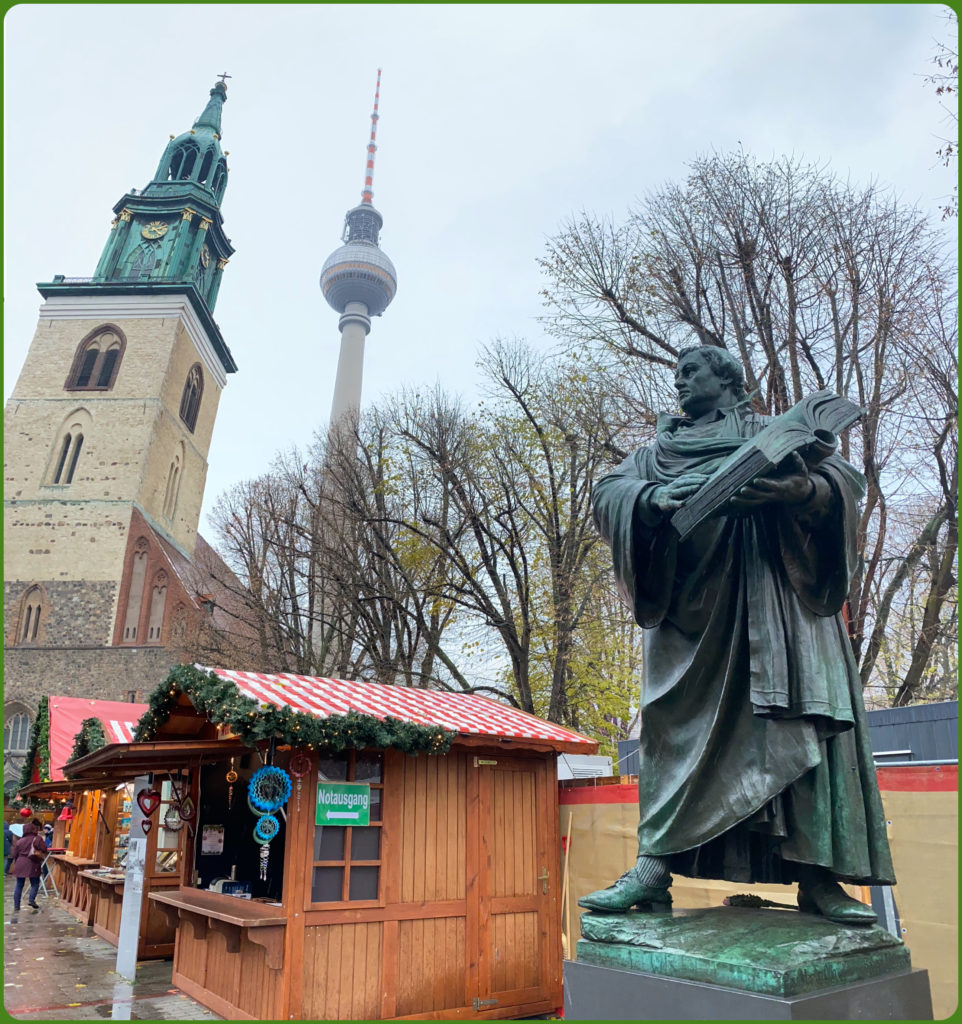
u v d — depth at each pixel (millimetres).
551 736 8539
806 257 12852
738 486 2098
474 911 7777
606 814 8461
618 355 14469
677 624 2436
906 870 5746
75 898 15039
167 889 10703
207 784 9422
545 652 15000
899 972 2035
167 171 60781
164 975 9344
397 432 17656
